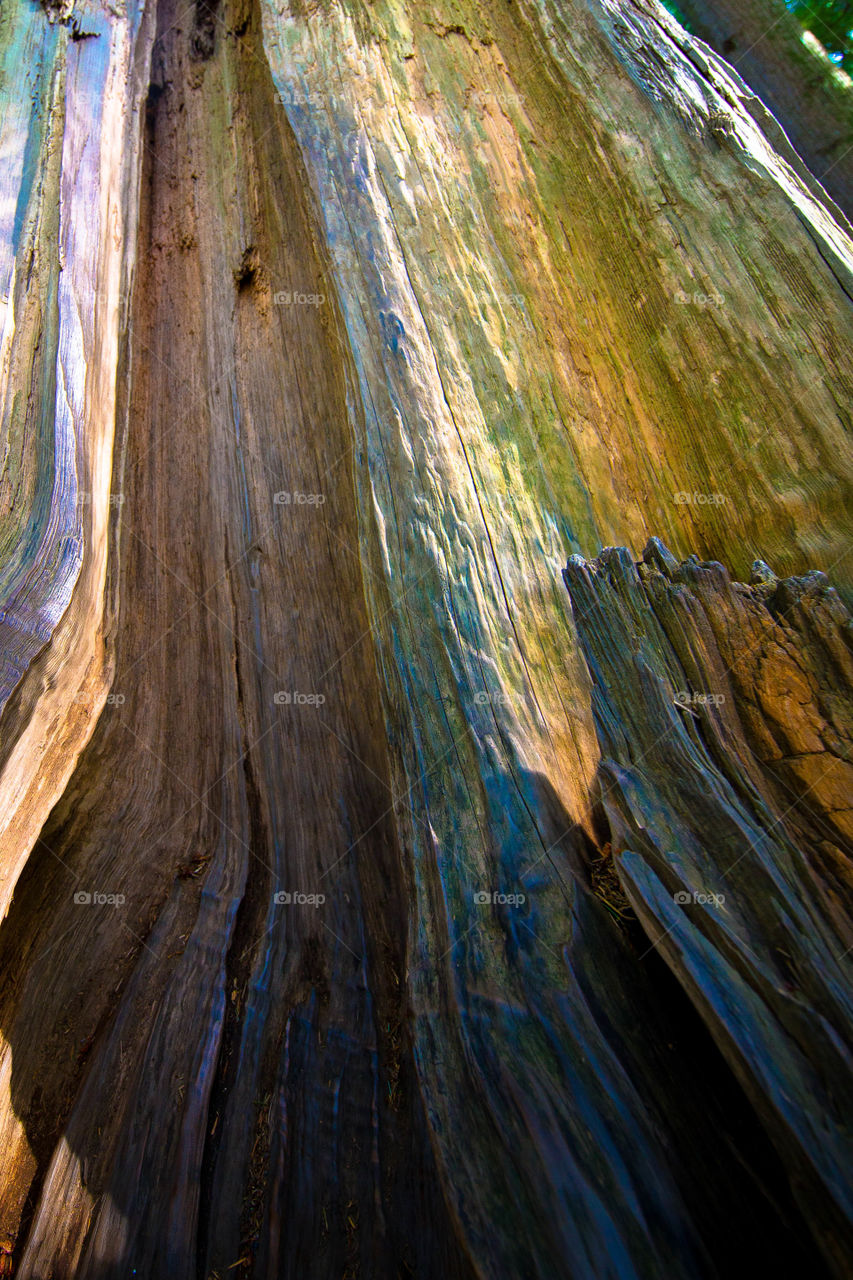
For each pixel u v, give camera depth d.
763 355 3.26
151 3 6.04
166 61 6.05
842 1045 1.71
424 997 2.28
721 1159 1.81
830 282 3.22
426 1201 2.28
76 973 3.06
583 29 4.33
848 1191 1.52
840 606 2.42
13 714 2.81
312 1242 2.32
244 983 2.93
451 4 4.77
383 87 4.41
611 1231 1.70
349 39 4.57
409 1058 2.57
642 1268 1.65
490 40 4.67
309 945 3.01
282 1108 2.57
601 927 2.23
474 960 2.26
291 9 4.82
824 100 6.11
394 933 2.96
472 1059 2.07
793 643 2.42
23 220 4.34
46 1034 2.90
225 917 3.14
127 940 3.15
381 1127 2.50
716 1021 1.79
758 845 2.08
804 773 2.20
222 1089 2.67
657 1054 1.99
